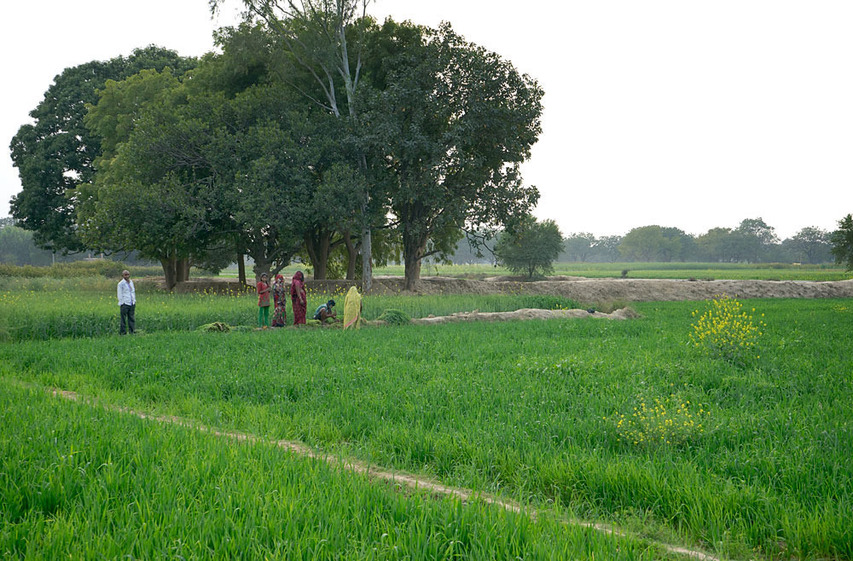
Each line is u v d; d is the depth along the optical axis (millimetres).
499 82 36531
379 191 36781
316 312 22625
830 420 7199
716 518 4500
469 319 24047
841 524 4238
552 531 4164
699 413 7582
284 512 4336
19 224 49688
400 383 9797
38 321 18844
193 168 37094
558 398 8641
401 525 4230
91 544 3793
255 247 39000
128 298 19047
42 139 48781
